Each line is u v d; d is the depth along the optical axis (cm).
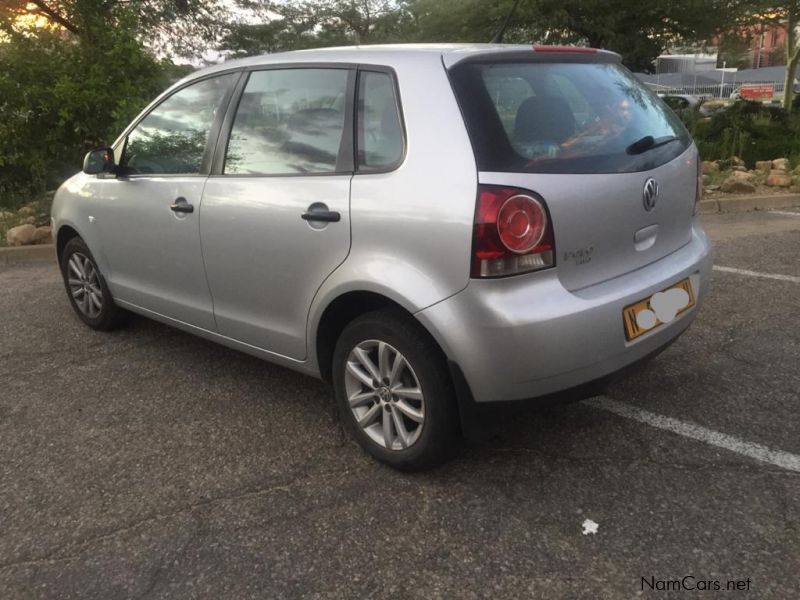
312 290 321
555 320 265
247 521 284
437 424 290
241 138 361
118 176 431
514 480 304
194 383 414
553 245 269
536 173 270
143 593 247
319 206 311
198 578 254
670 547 260
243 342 372
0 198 913
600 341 277
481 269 262
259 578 253
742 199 902
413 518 282
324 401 387
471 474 310
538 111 293
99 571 259
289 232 324
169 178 395
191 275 388
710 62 5062
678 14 1548
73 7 997
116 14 995
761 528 267
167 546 271
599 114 313
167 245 398
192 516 288
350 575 253
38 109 906
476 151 271
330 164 317
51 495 306
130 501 300
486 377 270
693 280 330
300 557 262
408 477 310
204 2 1478
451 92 285
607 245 289
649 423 346
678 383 387
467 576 250
